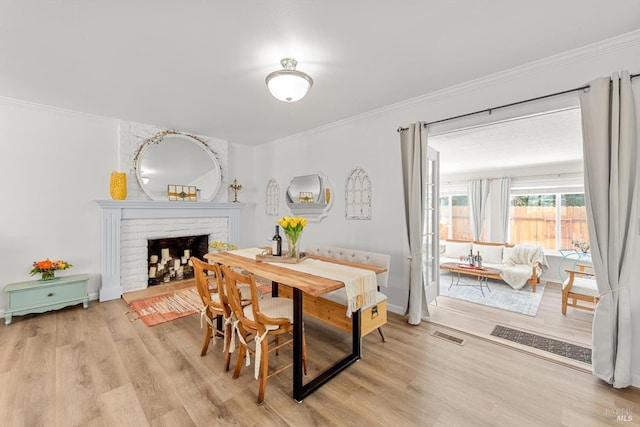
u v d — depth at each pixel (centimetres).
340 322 246
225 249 446
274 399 178
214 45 203
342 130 381
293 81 211
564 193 524
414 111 306
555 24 180
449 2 160
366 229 355
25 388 185
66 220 342
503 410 170
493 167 582
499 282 505
